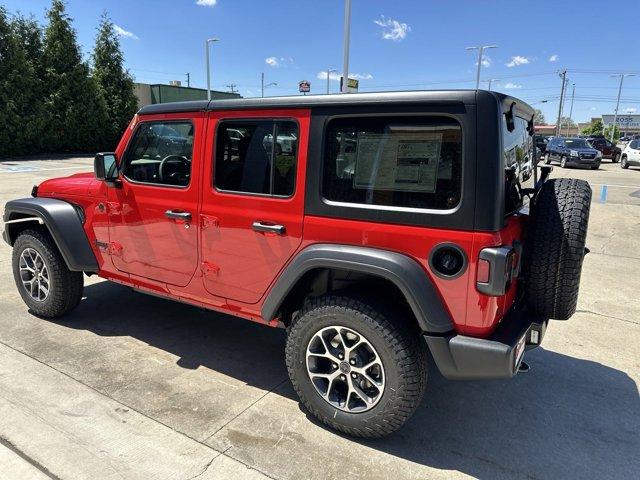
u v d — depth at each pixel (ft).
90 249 12.92
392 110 7.96
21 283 14.16
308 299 9.41
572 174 67.97
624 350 13.03
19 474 7.95
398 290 8.68
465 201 7.47
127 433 9.02
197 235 10.44
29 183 45.29
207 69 99.50
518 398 10.68
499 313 7.88
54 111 84.99
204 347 12.70
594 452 8.93
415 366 8.20
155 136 10.96
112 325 13.87
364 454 8.66
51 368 11.30
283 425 9.42
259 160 9.38
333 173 8.61
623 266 21.13
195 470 8.12
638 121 309.63
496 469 8.40
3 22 75.31
